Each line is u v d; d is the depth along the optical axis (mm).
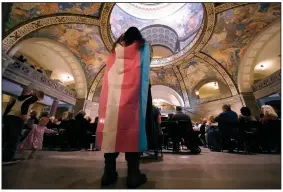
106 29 11414
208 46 13305
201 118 16875
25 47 12398
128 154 1535
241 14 10141
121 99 1591
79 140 6809
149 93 1977
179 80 17875
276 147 5961
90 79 15930
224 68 14273
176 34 18250
